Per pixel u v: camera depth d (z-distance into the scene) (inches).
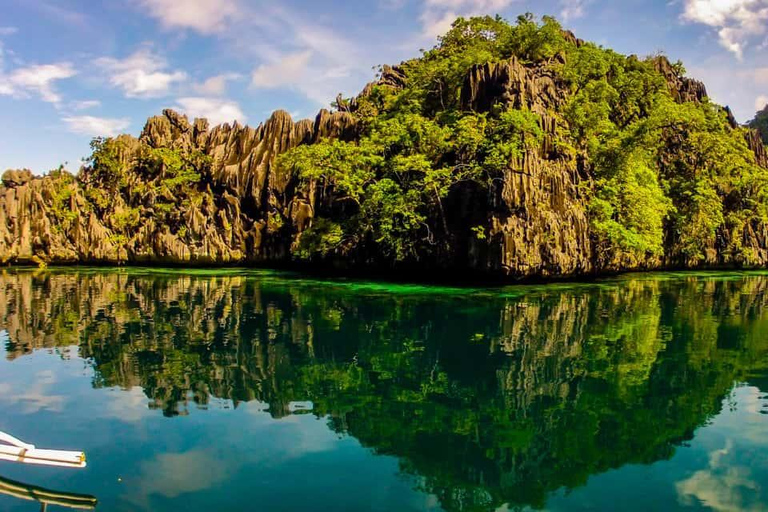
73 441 640.4
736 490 538.3
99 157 3147.1
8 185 2967.5
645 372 924.0
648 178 2519.7
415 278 2187.5
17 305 1579.7
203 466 578.2
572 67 2827.3
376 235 2217.0
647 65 3422.7
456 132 2138.3
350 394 808.3
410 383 860.6
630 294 1818.4
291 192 2827.3
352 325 1283.2
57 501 508.7
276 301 1642.5
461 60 2559.1
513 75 2105.1
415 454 613.9
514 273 1868.8
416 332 1206.9
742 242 2910.9
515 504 505.7
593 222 2048.5
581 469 583.5
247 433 664.4
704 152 2947.8
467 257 1945.1
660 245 2476.6
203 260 2866.6
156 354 1023.6
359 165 2333.9
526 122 1909.4
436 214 2068.2
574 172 2075.5
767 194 2984.7
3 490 528.1
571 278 2096.5
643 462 597.3
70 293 1838.1
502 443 642.8
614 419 721.6
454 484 546.9
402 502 508.4
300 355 1018.7
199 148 3277.6
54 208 2947.8
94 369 929.5
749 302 1679.4
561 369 937.5
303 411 739.4
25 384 847.1
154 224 2947.8
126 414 723.4
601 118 2488.9
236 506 499.5
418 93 2637.8
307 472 567.5
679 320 1370.6
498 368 941.8
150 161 3154.5
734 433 676.7
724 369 941.8
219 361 976.9
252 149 3053.6
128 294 1812.3
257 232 2849.4
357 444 636.7
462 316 1390.3
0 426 683.4
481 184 1921.8
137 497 514.3
